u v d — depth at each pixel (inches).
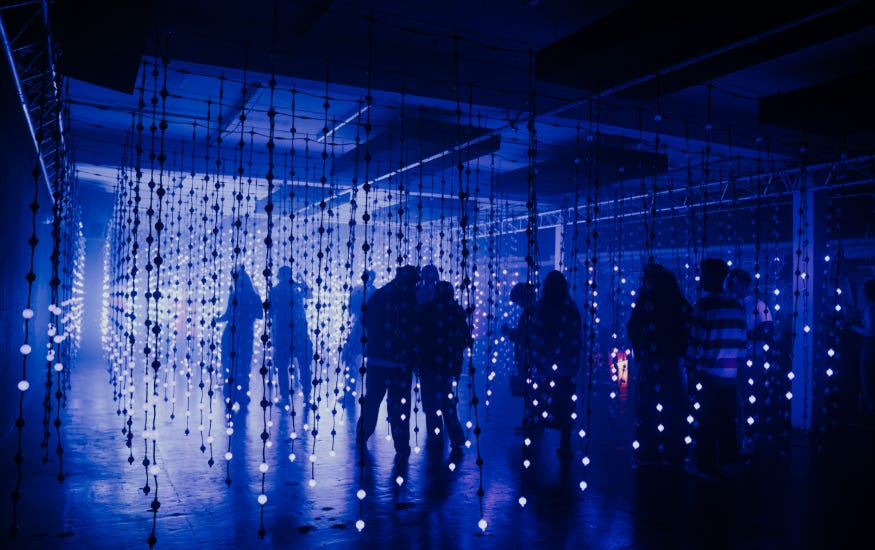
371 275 365.7
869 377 351.9
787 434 296.2
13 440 250.8
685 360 227.3
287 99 278.8
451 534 166.1
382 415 333.7
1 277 225.8
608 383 459.5
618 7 200.2
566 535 167.0
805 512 188.1
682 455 236.1
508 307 597.9
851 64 240.7
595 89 211.8
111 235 528.4
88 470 215.3
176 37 209.0
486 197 470.6
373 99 263.7
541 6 201.3
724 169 379.2
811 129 262.2
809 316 327.3
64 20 165.0
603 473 228.4
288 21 219.3
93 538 157.8
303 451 251.8
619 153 335.9
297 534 163.9
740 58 188.9
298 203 520.7
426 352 256.5
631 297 504.1
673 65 184.2
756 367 304.5
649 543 162.4
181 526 167.6
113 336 417.1
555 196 466.9
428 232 593.6
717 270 227.3
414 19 212.5
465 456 249.0
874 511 189.3
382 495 197.3
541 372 260.1
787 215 433.4
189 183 468.4
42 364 392.8
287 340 354.6
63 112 254.8
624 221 525.3
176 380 429.1
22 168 271.1
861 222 406.0
